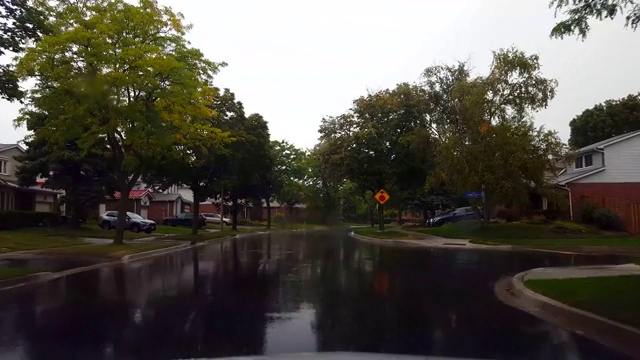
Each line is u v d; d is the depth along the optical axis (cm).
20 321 944
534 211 4059
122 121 2316
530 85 3148
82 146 2403
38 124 2500
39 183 4562
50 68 2158
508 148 3000
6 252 2295
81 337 817
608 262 1984
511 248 2709
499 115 3164
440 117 3844
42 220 3938
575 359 707
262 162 4212
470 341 800
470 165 3088
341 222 8562
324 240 3669
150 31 2392
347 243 3294
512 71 3138
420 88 3938
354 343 776
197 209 3878
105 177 3788
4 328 886
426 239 3312
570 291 1169
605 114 5753
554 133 3150
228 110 3775
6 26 1382
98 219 4909
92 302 1147
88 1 2303
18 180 3697
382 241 3425
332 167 4134
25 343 780
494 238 3188
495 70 3183
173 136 2520
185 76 2327
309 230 6062
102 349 743
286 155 6788
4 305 1116
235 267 1858
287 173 6806
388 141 4022
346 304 1113
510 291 1315
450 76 3847
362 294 1251
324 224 7825
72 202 3769
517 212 4034
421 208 5194
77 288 1366
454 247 2822
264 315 990
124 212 2673
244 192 5144
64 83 2183
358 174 4112
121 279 1546
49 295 1252
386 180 4116
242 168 4028
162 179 3722
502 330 880
